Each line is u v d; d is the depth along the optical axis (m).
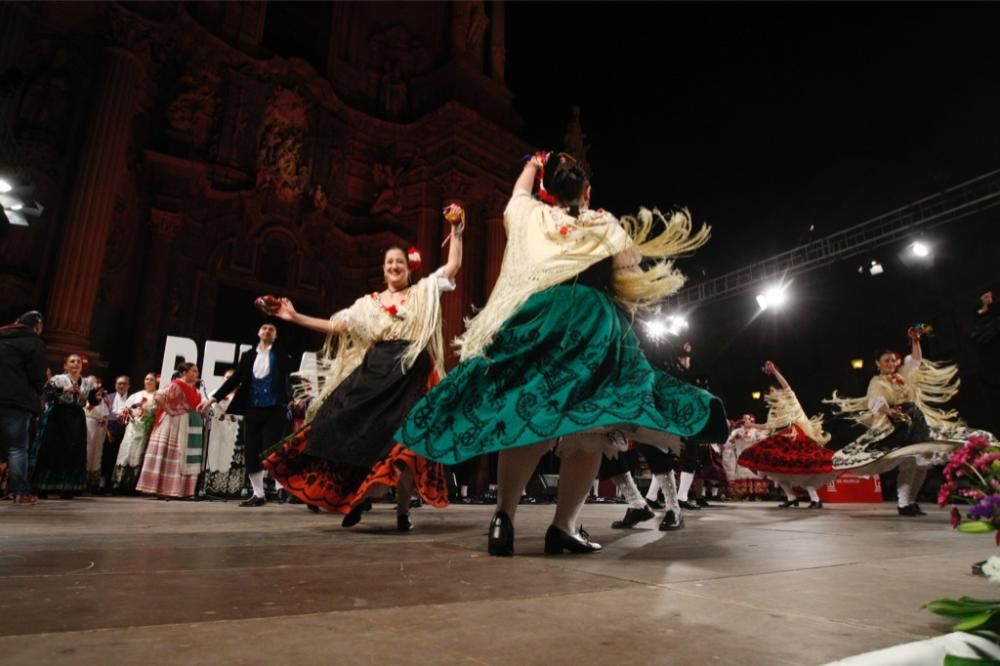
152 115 13.73
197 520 3.44
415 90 19.41
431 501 2.80
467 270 17.56
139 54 12.60
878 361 5.96
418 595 1.22
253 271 14.96
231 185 14.64
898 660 0.80
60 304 10.59
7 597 1.11
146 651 0.78
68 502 5.59
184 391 7.23
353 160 17.80
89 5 12.02
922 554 2.17
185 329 13.58
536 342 1.98
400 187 18.00
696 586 1.39
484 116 18.58
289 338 15.41
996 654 0.90
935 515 5.55
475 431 1.87
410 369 3.07
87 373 10.62
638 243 2.26
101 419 8.02
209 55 14.72
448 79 18.98
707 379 4.34
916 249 12.47
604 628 0.97
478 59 19.91
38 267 10.81
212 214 14.44
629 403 1.80
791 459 7.55
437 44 20.08
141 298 12.93
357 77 18.48
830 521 4.37
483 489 12.80
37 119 11.14
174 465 7.03
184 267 13.84
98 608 1.02
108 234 11.99
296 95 16.11
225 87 15.02
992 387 4.50
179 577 1.36
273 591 1.22
